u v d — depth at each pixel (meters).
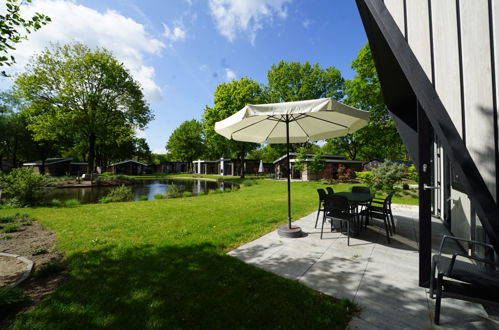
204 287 2.29
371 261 2.95
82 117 20.45
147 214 6.14
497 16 1.52
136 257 3.07
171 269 2.70
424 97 1.87
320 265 2.83
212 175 37.97
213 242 3.67
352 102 20.72
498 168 1.55
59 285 2.40
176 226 4.79
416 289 2.27
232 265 2.80
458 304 2.01
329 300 2.09
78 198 12.96
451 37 1.75
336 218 3.73
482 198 1.60
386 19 2.09
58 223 5.10
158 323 1.77
